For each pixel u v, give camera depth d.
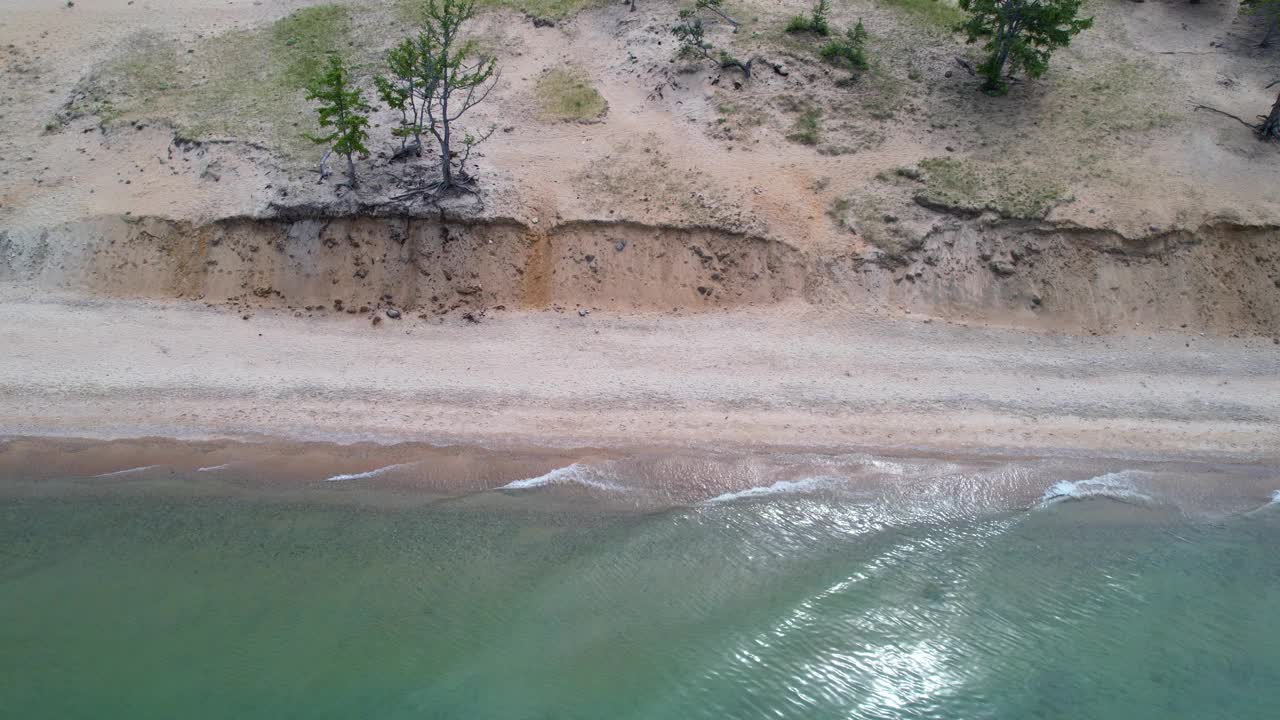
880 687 14.05
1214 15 36.78
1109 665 14.65
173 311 24.14
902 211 26.50
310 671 13.86
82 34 34.84
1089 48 34.66
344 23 35.00
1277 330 24.66
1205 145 29.14
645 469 18.92
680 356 22.91
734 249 25.56
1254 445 20.39
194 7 36.81
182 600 15.24
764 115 30.12
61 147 29.16
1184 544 17.47
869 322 24.42
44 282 24.98
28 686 13.57
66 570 15.87
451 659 14.16
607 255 25.38
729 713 13.45
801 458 19.47
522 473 18.70
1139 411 21.47
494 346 23.11
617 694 13.60
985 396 21.80
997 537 17.48
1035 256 25.52
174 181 27.22
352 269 24.97
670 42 33.12
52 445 19.06
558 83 31.59
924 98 31.28
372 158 27.19
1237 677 14.52
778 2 36.12
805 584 16.05
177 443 19.30
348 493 17.98
